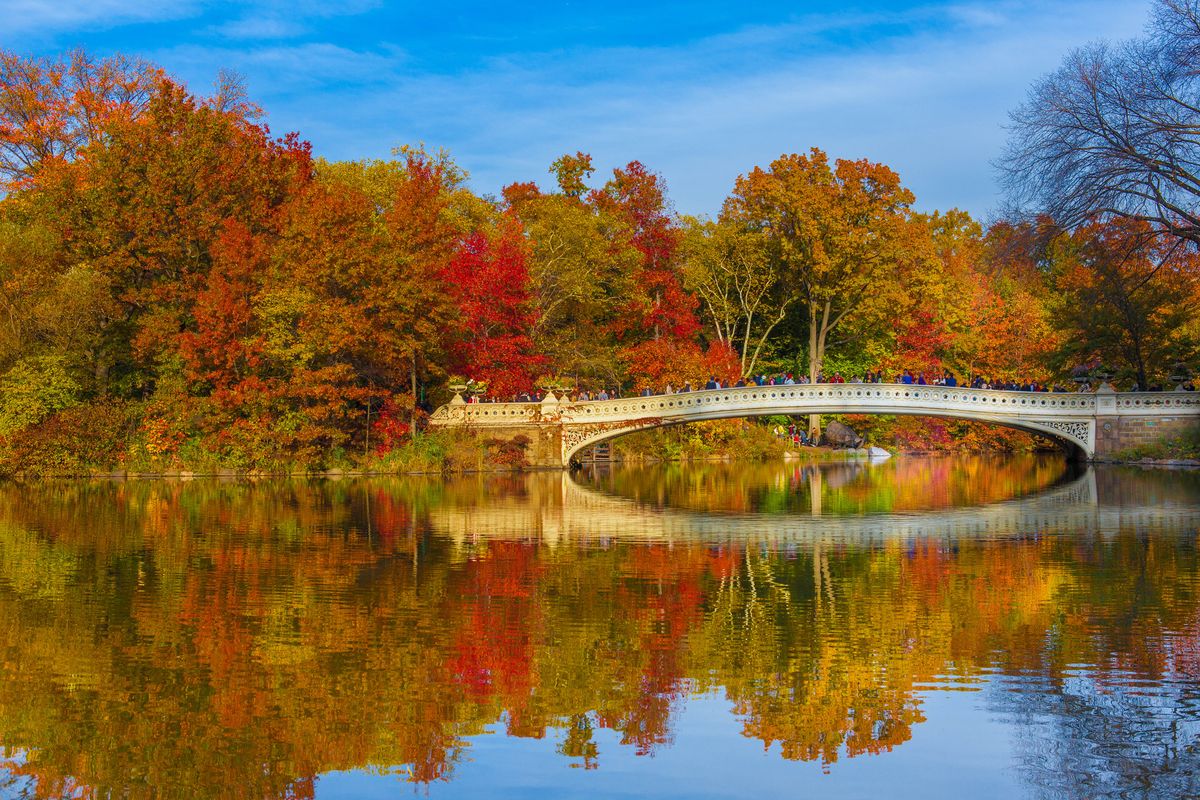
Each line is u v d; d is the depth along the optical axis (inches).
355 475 1774.1
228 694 507.2
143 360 1819.6
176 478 1706.4
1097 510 1205.1
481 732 464.1
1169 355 2196.1
